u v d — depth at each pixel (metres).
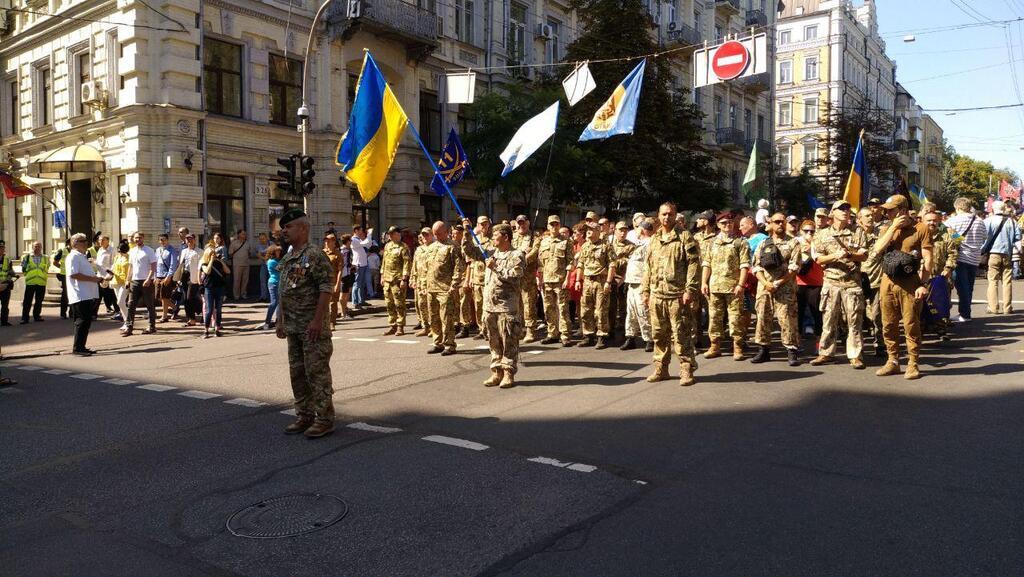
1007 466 4.93
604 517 4.27
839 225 8.47
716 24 42.81
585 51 24.17
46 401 8.06
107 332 14.67
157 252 16.16
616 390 7.73
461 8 26.95
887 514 4.18
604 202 26.14
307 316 6.26
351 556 3.88
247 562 3.86
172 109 18.41
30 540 4.23
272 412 7.27
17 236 25.34
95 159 19.56
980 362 8.48
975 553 3.67
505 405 7.22
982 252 12.64
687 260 7.78
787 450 5.44
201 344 12.77
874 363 8.79
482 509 4.45
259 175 20.70
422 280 12.71
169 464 5.59
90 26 20.55
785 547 3.80
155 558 3.95
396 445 5.89
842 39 57.91
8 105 24.72
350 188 22.72
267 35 20.64
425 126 25.70
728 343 11.02
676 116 25.95
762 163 41.00
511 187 21.19
